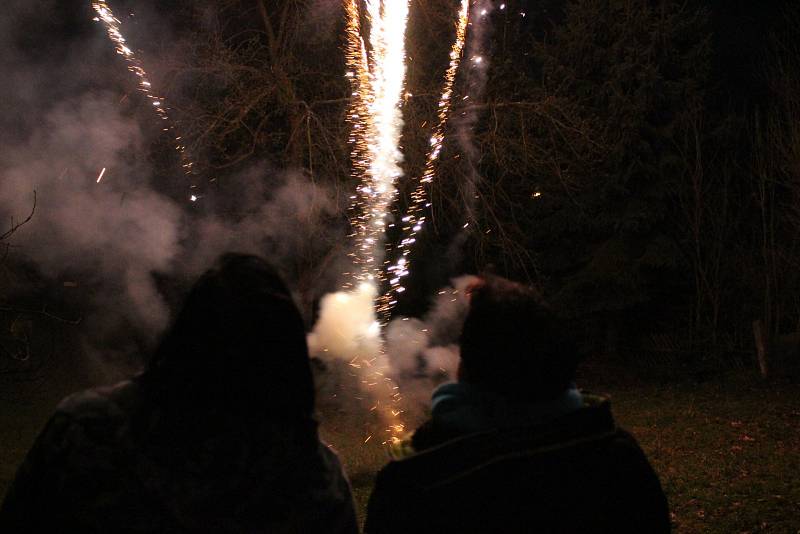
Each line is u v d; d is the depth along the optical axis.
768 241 18.39
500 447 1.88
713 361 17.80
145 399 1.81
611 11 18.52
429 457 1.92
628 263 18.41
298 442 1.86
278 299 1.87
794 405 13.74
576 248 19.52
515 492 1.87
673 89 18.20
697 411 13.64
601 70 18.72
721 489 8.83
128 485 1.72
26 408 13.10
